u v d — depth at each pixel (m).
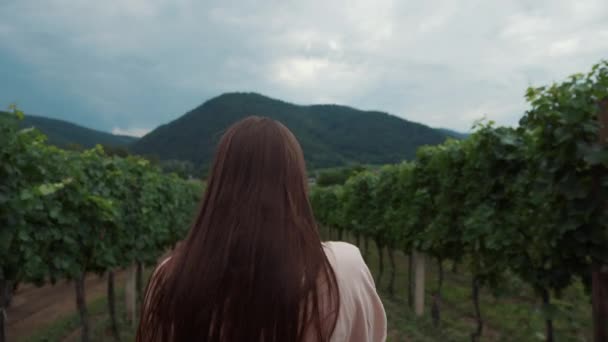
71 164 4.57
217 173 1.01
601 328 3.11
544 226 3.59
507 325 6.11
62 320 7.30
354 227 11.84
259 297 0.85
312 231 0.96
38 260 3.97
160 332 0.93
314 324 0.86
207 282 0.87
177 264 0.96
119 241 6.14
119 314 7.83
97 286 11.16
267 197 0.95
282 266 0.88
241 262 0.88
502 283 4.93
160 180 9.13
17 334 6.76
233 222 0.92
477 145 4.61
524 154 4.14
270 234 0.90
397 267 13.03
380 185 9.16
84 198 4.59
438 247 6.09
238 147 1.00
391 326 6.50
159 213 8.62
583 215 3.14
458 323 6.62
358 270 0.97
